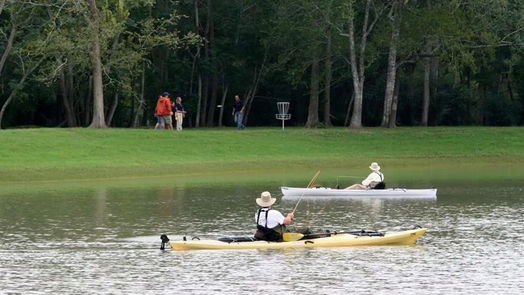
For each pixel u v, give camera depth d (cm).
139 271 7281
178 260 7688
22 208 10900
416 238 8388
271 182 14138
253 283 6856
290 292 6581
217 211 10625
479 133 19900
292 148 17925
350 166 17138
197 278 7006
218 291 6625
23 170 14550
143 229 9319
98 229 9312
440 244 8419
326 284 6812
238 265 7456
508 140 19475
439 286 6750
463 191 12888
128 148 16538
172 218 10069
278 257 7781
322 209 11006
